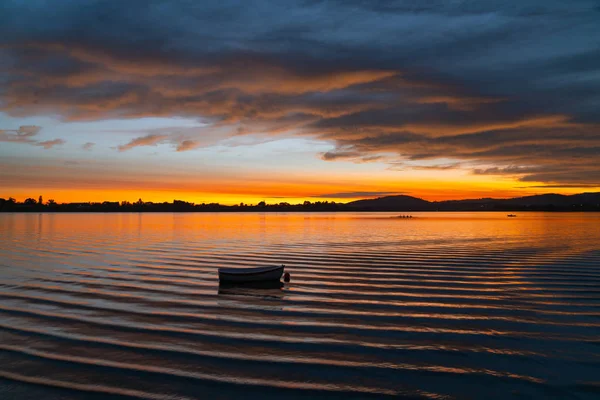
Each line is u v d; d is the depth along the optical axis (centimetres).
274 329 1246
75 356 1029
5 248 3347
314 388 880
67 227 6650
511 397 857
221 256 2878
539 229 6331
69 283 1883
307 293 1722
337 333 1212
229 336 1178
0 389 866
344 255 2962
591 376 949
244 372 948
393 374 951
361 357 1040
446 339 1170
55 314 1379
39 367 968
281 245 3681
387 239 4381
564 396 862
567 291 1747
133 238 4391
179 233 5219
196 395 847
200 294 1695
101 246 3528
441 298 1630
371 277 2080
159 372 945
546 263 2534
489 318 1362
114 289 1766
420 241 4147
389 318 1361
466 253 3089
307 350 1080
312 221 10381
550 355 1065
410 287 1836
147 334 1189
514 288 1806
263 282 1938
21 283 1880
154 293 1702
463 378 936
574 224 8219
